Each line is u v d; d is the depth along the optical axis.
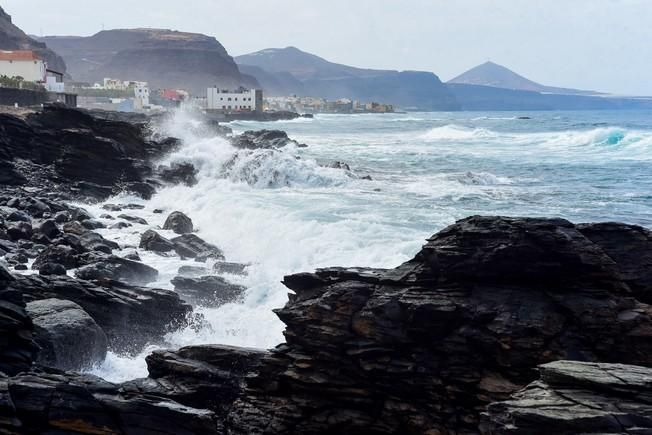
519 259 12.69
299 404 13.35
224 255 25.89
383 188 38.97
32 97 70.88
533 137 77.81
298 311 13.92
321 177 41.19
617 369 10.10
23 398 11.09
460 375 12.32
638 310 12.30
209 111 184.38
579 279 12.71
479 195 35.75
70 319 15.89
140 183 38.12
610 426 9.08
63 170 38.31
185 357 14.84
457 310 12.55
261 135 66.69
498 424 9.92
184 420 11.55
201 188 39.38
